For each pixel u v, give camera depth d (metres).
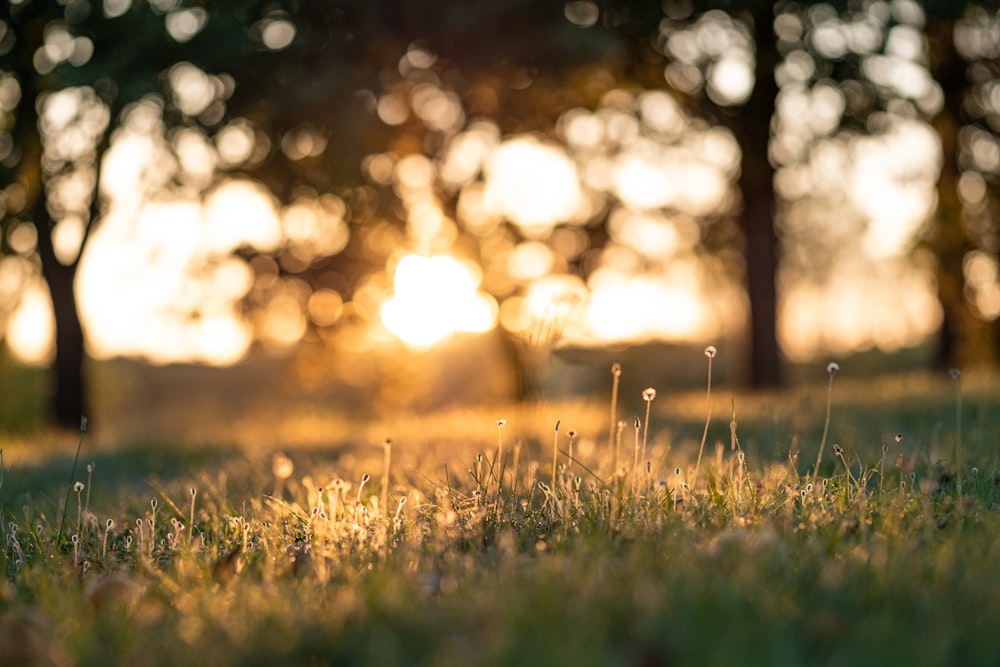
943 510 4.36
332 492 5.08
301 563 3.85
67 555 4.72
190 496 6.16
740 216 21.00
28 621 3.08
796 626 2.60
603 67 15.65
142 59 13.49
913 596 2.87
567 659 2.29
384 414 22.67
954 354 22.44
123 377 51.66
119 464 10.62
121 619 3.02
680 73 17.48
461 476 6.34
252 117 14.20
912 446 6.99
